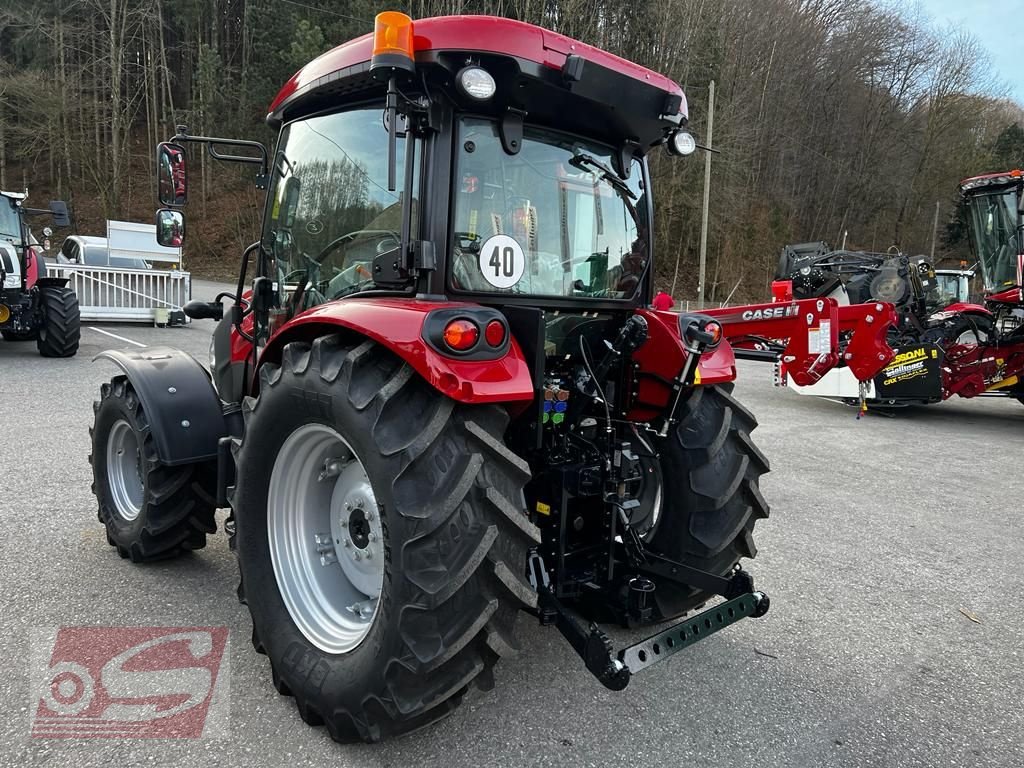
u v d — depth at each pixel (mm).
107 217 30906
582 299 2584
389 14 1933
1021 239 7945
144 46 33219
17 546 3484
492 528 1916
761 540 4172
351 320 2082
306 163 2711
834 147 39969
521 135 2291
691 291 32250
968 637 3049
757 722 2352
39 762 1982
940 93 41062
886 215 41562
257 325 3006
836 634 3029
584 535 2578
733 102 30219
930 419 8695
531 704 2387
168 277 13211
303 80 2574
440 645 1885
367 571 2361
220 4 35438
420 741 2162
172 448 2975
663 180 30000
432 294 2143
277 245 2920
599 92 2268
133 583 3135
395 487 1890
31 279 9250
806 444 6953
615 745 2186
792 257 10641
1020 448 7141
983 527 4566
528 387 2006
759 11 34906
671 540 2791
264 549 2453
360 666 2021
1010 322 8273
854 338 4523
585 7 25641
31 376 8070
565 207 2523
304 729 2197
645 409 2838
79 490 4316
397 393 1962
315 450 2398
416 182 2150
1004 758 2221
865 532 4383
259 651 2494
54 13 30188
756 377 11734
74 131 30547
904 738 2305
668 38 28188
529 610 2242
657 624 3016
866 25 39875
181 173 2939
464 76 1979
